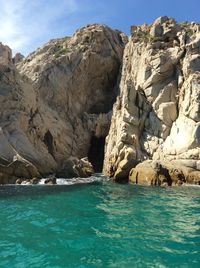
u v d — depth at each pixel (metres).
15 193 20.14
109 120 42.03
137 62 36.78
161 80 32.38
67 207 16.06
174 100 31.20
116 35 51.38
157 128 30.48
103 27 49.19
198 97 28.23
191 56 31.42
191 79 29.64
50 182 25.03
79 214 14.57
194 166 24.88
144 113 31.47
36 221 13.29
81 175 30.64
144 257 9.39
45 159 30.61
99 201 17.69
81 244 10.47
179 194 20.00
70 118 42.44
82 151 40.69
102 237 11.18
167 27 36.59
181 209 15.61
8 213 14.66
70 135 40.03
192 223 13.05
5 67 32.44
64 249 10.05
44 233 11.64
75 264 8.89
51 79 42.72
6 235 11.42
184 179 24.62
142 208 15.85
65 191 21.17
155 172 24.86
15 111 30.66
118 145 29.88
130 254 9.64
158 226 12.59
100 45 47.19
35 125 32.97
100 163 41.88
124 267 8.70
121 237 11.23
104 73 47.31
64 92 42.97
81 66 44.56
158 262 9.02
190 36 34.12
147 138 30.28
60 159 35.66
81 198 18.62
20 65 49.03
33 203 16.98
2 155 25.59
